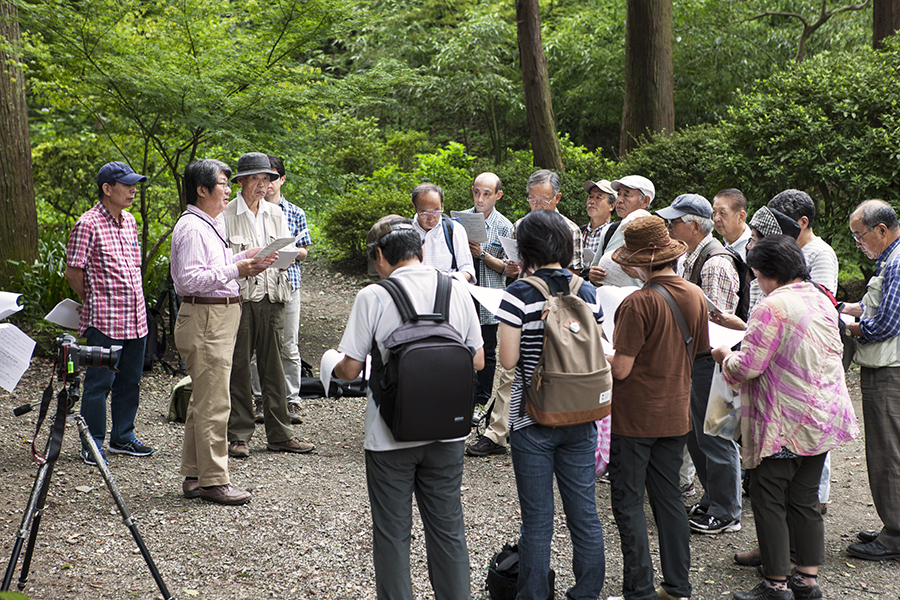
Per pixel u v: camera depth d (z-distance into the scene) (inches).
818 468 124.5
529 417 112.1
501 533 154.1
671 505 122.0
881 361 140.6
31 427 213.2
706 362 150.6
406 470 107.9
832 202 352.5
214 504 163.3
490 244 222.2
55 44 290.8
